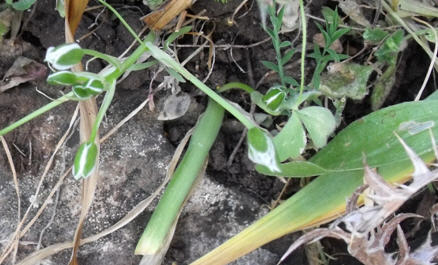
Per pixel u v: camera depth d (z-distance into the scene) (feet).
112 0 1.12
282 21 1.10
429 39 1.12
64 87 1.09
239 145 1.15
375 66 1.14
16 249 1.06
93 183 1.02
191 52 1.13
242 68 1.15
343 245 1.23
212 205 1.14
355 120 1.11
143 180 1.11
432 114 0.98
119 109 1.11
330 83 1.12
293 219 1.02
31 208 1.07
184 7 1.05
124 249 1.11
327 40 1.06
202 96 1.14
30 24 1.09
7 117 1.07
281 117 1.15
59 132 1.09
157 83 1.11
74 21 1.01
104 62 1.11
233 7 1.10
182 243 1.15
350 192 1.00
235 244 1.03
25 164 1.08
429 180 0.86
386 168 1.00
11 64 1.07
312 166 0.96
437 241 1.17
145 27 1.10
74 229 1.09
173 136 1.14
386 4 1.14
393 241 1.21
